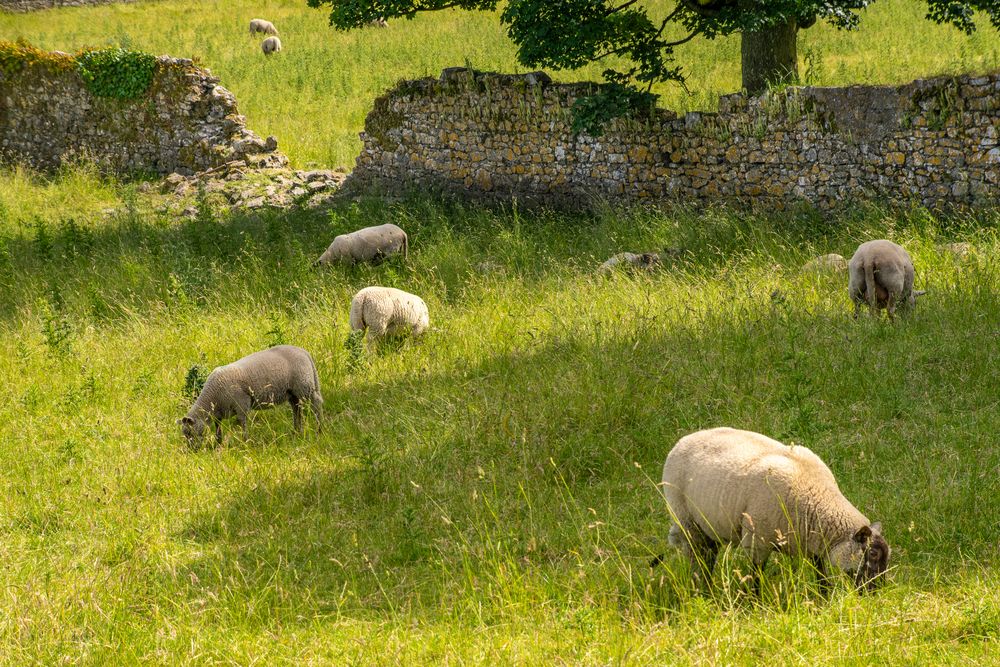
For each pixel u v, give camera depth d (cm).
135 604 970
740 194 2392
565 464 1204
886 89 2131
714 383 1348
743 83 2650
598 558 978
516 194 2772
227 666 840
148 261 2317
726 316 1594
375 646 847
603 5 2577
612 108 2453
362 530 1117
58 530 1164
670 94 3494
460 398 1434
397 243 2220
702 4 2553
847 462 1092
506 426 1305
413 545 1050
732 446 845
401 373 1582
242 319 1936
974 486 1002
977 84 2005
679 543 892
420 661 816
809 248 1984
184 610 935
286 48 5003
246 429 1383
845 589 784
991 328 1430
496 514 1056
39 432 1461
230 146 3453
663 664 758
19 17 5762
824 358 1379
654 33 2669
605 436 1248
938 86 2056
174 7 6047
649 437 1227
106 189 3419
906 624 771
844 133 2200
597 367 1437
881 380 1295
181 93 3509
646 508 1073
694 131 2438
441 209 2753
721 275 1861
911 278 1505
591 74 3838
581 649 801
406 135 2980
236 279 2162
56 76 3662
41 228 2550
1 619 917
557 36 2581
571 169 2659
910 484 1028
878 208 2105
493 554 958
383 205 2842
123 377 1675
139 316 1975
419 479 1209
